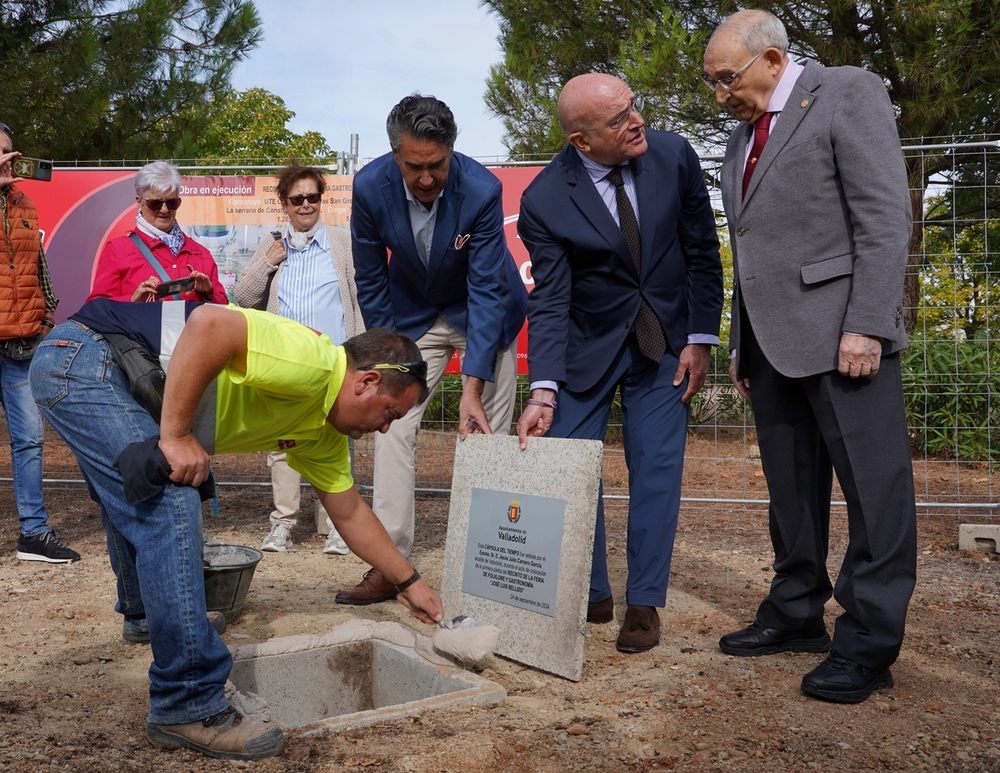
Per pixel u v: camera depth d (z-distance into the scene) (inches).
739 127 135.8
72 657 140.1
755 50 124.5
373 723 114.3
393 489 173.6
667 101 377.7
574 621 131.0
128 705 121.6
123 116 472.4
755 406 136.7
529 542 139.3
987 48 355.6
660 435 146.3
